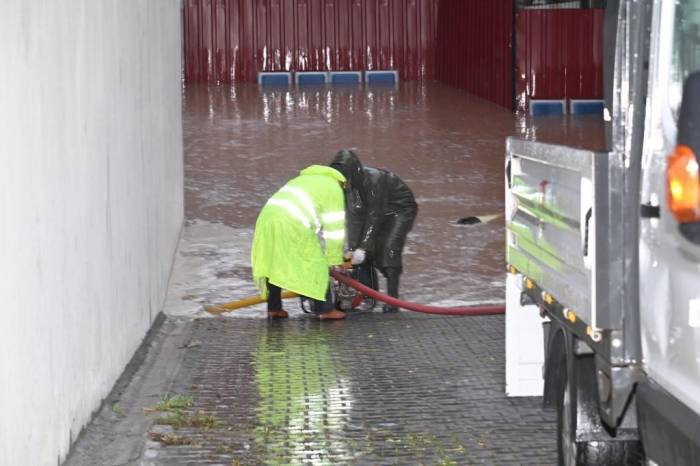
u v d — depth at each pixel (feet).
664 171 14.52
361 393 26.81
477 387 27.09
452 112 94.12
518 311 25.59
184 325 36.58
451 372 28.86
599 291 15.19
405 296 40.98
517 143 21.31
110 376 26.45
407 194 38.52
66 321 20.93
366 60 121.19
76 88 22.18
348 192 37.65
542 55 92.53
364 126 85.76
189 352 32.12
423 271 44.91
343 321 36.96
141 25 33.35
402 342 33.09
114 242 27.02
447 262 46.42
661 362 14.61
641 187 15.08
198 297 40.78
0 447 15.79
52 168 19.74
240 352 32.04
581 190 15.87
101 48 25.40
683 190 13.05
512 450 21.91
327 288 36.65
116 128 27.53
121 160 28.35
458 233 51.70
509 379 25.84
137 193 31.60
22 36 17.49
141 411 25.39
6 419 16.19
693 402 13.60
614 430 16.84
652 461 15.20
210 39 120.06
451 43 114.83
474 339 33.35
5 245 16.22
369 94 108.58
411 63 121.80
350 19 120.26
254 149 75.36
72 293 21.53
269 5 119.85
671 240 14.25
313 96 107.04
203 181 64.39
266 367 29.94
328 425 24.03
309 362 30.50
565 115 92.63
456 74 112.98
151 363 30.71
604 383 15.78
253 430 23.70
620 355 15.25
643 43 15.06
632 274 15.19
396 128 84.74
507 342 25.75
